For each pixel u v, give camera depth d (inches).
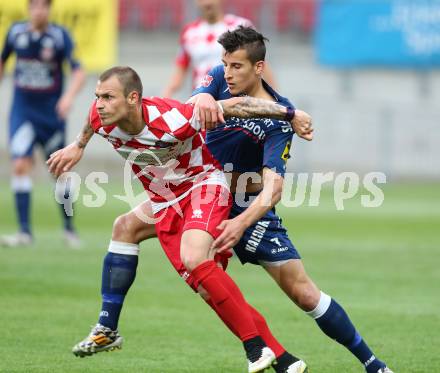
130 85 666.2
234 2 3454.7
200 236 685.3
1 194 2588.6
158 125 680.4
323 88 3459.6
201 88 755.4
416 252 1583.4
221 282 679.7
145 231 739.4
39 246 1526.8
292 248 732.7
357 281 1261.1
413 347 866.1
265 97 722.2
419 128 3211.1
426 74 3361.2
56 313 995.3
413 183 3213.6
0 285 1150.3
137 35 3558.1
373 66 3351.4
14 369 759.7
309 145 3196.4
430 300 1120.8
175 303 1080.8
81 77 1512.1
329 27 3289.9
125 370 769.6
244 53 706.8
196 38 1488.7
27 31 1498.5
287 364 712.4
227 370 775.1
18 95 1525.6
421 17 3221.0
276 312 1037.8
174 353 836.0
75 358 806.5
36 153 3171.8
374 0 3240.7
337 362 813.9
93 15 3115.2
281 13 3491.6
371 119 3211.1
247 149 738.8
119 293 739.4
